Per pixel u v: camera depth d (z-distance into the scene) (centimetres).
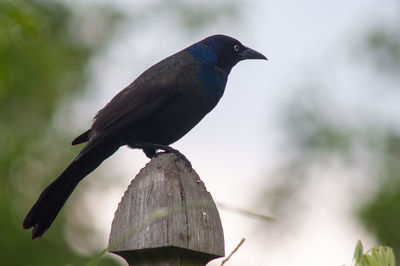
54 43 1509
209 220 504
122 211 509
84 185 1405
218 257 505
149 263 494
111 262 1245
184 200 499
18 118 1366
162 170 510
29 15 888
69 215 1363
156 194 500
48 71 1284
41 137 1388
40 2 1488
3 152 1343
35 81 1266
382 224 1412
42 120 1391
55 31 1529
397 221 1408
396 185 1469
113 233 507
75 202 1384
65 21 1565
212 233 502
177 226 488
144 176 514
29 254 1234
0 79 1027
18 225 1242
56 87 1355
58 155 1402
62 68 1435
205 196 512
